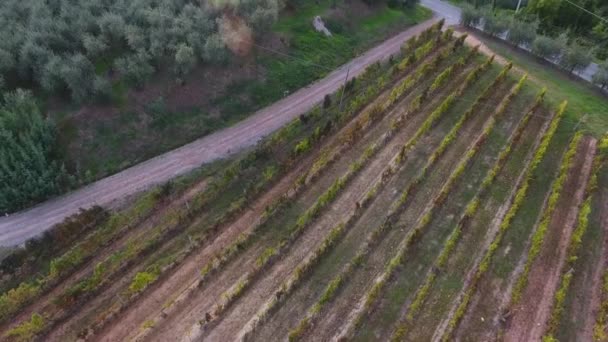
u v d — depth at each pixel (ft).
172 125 105.40
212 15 123.44
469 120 113.60
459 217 88.94
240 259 79.97
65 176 91.56
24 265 77.71
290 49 132.05
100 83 99.19
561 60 140.87
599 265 81.71
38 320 66.95
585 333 71.41
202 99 111.24
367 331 69.92
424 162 101.04
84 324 70.28
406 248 80.69
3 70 98.58
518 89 123.03
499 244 83.66
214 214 88.33
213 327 70.18
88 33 109.09
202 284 75.77
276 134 103.86
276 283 76.48
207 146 104.42
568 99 124.98
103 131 99.50
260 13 122.11
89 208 87.15
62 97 101.14
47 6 116.78
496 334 70.44
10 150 87.45
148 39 111.65
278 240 83.46
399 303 73.92
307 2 150.51
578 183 97.96
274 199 91.66
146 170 97.50
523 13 172.04
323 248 80.02
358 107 116.47
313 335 69.31
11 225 85.15
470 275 78.69
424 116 115.03
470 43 152.56
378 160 101.24
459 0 195.83
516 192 94.94
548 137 104.32
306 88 124.88
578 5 168.04
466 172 98.73
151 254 80.53
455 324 70.08
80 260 78.18
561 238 85.71
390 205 90.79
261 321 70.74
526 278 76.23
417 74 127.54
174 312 71.87
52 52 102.37
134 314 71.51
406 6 175.11
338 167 99.40
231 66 118.52
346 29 149.59
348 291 75.51
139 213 87.10
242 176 96.32
